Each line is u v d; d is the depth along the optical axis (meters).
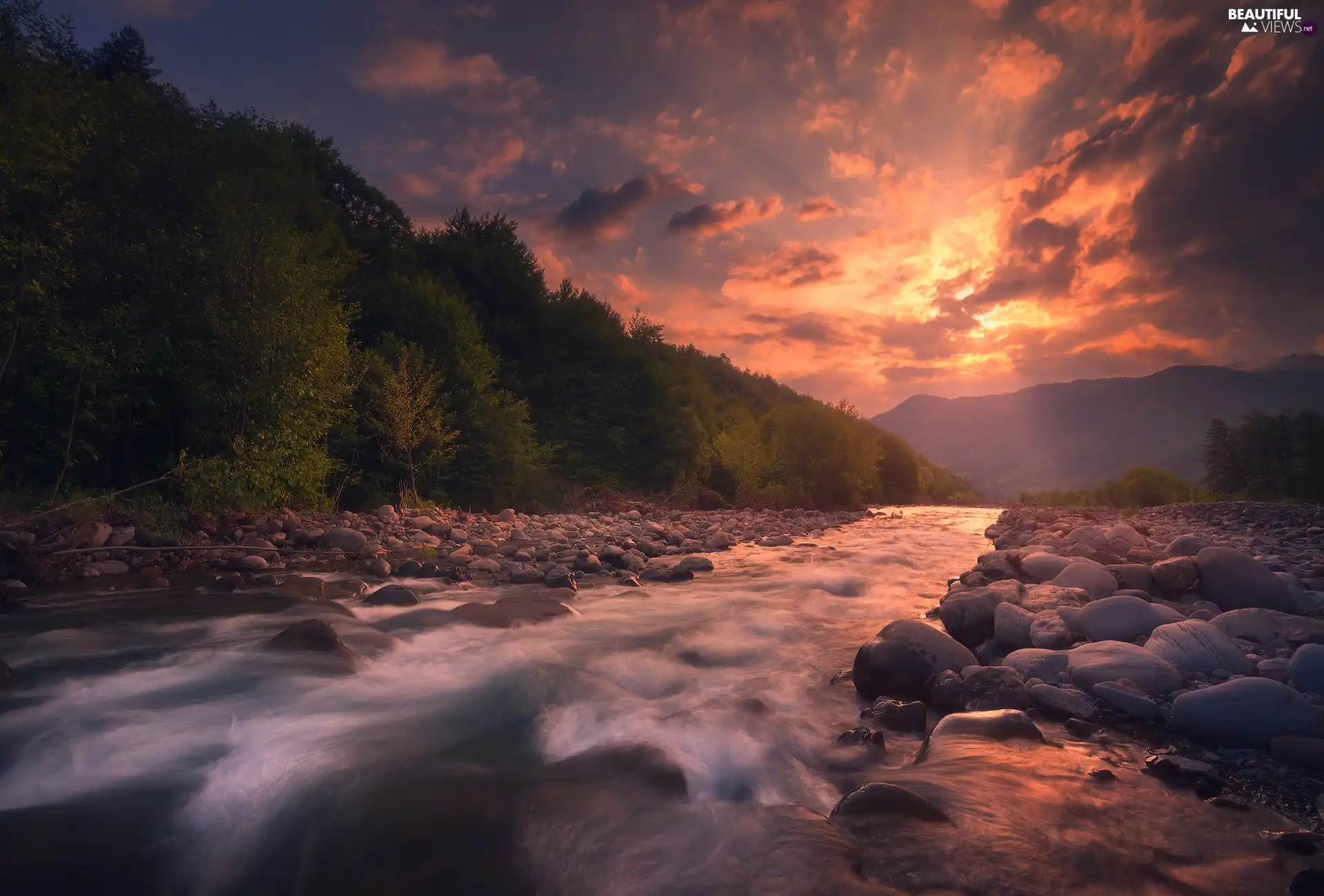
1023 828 2.89
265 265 14.69
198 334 14.42
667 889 2.57
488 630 7.13
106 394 13.73
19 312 11.79
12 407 12.20
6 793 3.67
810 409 33.00
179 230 14.72
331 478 18.11
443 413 20.70
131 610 7.91
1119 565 7.46
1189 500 52.16
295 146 29.50
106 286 13.59
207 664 5.77
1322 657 4.55
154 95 19.61
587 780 3.67
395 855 2.95
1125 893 2.49
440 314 23.20
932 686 4.97
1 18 11.62
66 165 12.16
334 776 3.73
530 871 2.81
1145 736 4.09
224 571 10.57
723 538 15.43
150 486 14.80
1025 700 4.61
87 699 5.04
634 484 32.44
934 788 3.25
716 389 76.44
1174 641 5.00
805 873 2.58
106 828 3.32
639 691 5.41
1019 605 6.32
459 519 17.69
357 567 11.28
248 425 14.67
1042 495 69.88
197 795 3.66
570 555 12.56
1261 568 6.63
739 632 7.28
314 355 15.27
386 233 33.03
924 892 2.43
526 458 23.28
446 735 4.39
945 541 17.34
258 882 2.90
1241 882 2.60
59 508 10.72
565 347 32.94
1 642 6.52
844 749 4.16
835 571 11.58
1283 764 3.70
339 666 5.75
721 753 4.08
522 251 35.12
